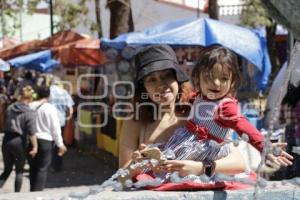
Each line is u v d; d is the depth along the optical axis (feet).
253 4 53.16
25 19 105.91
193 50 40.22
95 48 54.90
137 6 89.56
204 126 11.10
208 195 10.64
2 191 32.65
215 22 39.75
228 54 10.94
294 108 25.63
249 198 10.75
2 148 28.99
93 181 37.86
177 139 11.32
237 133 10.93
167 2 89.56
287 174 19.36
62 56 55.31
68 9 65.41
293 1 9.16
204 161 11.20
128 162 11.49
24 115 28.27
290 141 25.38
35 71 58.70
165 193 10.64
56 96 40.45
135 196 10.40
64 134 54.70
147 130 11.57
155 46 11.58
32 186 28.58
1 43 83.82
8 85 68.13
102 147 49.65
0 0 75.41
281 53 68.64
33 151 28.14
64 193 10.77
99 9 65.51
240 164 11.21
